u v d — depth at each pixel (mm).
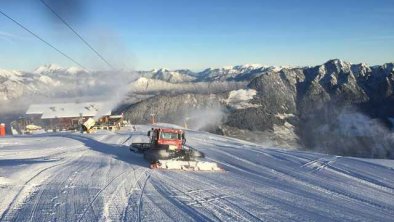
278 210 10859
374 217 10719
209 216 9945
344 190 14148
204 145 30406
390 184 15461
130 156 22250
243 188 13789
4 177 12922
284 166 19516
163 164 17406
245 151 25906
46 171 15469
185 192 12672
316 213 10758
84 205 10523
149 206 10664
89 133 44062
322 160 21531
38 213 9664
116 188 12867
